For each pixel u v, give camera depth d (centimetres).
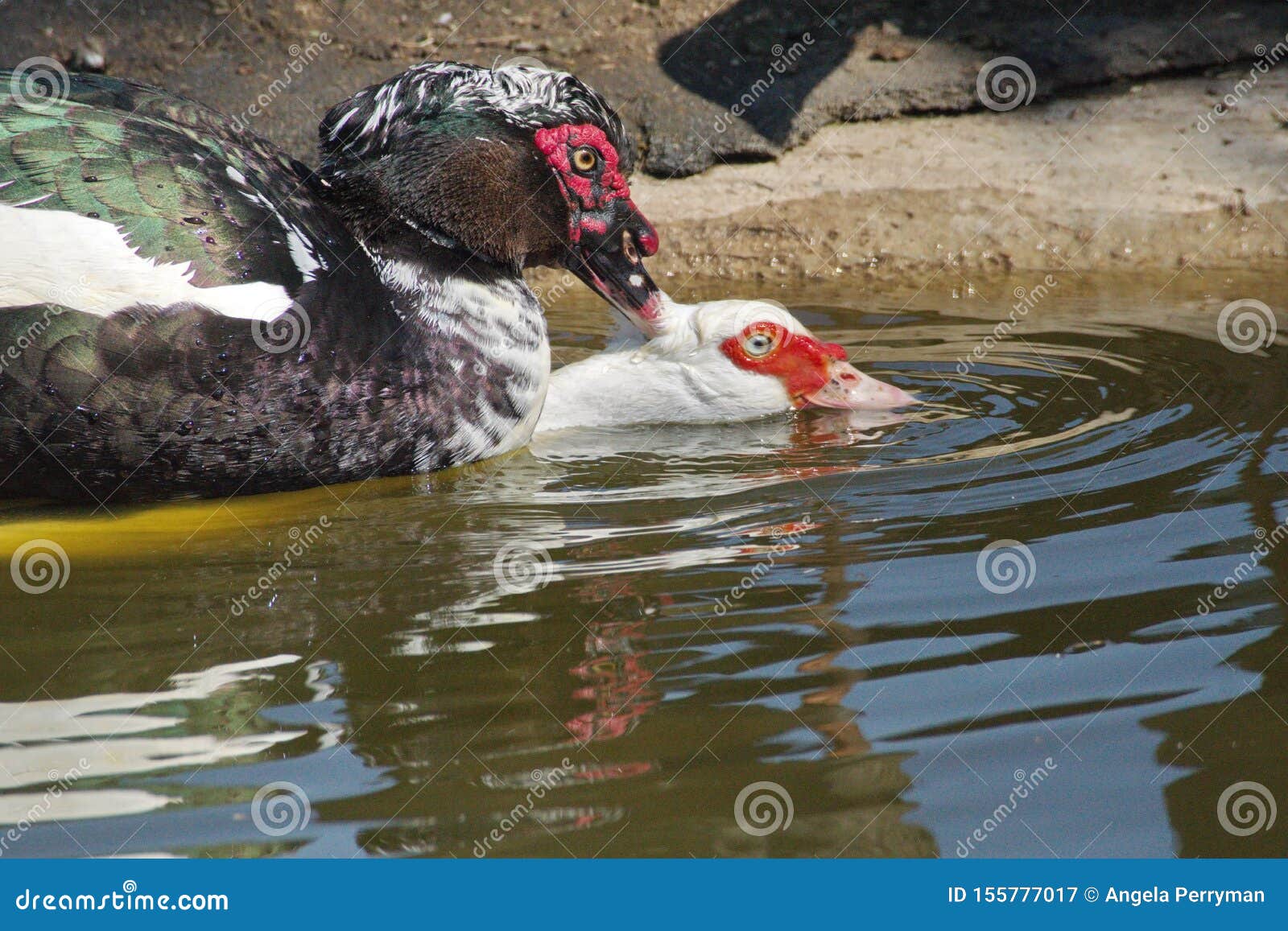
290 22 1229
